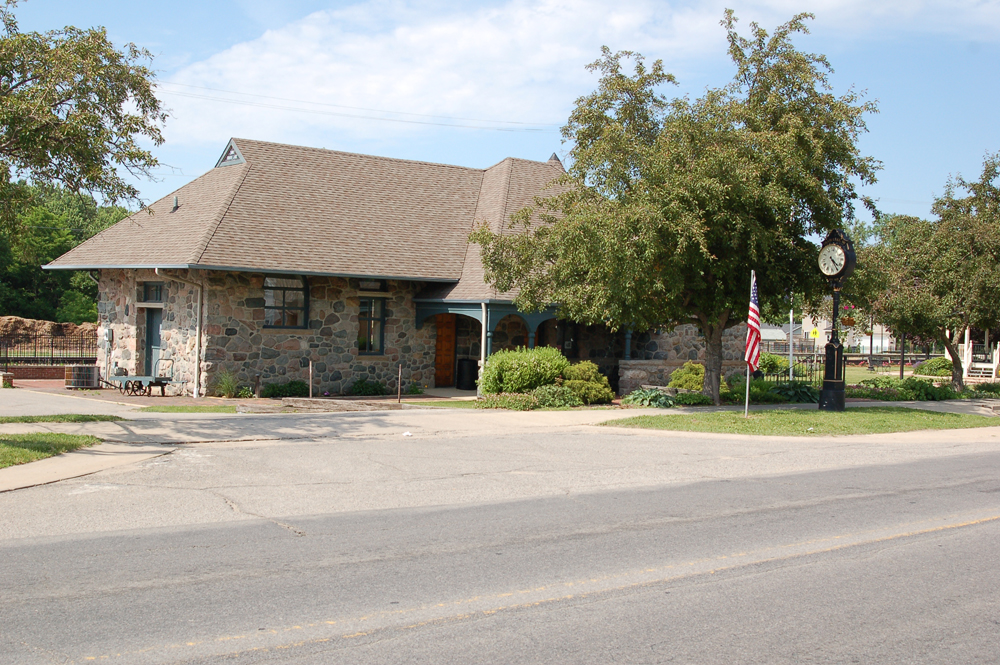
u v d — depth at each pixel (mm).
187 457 11266
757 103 17922
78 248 24078
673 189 15711
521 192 25469
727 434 15070
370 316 23000
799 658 4785
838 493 9891
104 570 6238
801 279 18750
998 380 37812
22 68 12484
